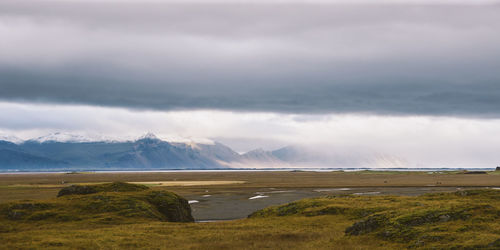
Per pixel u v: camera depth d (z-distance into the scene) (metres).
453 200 63.06
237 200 116.38
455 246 36.06
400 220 45.06
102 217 63.06
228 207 100.00
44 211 64.81
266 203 107.75
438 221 43.81
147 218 64.69
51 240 44.41
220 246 43.81
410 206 61.59
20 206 65.75
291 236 48.84
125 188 84.38
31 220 61.47
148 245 44.03
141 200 73.50
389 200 71.44
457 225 41.69
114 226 57.94
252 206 101.38
